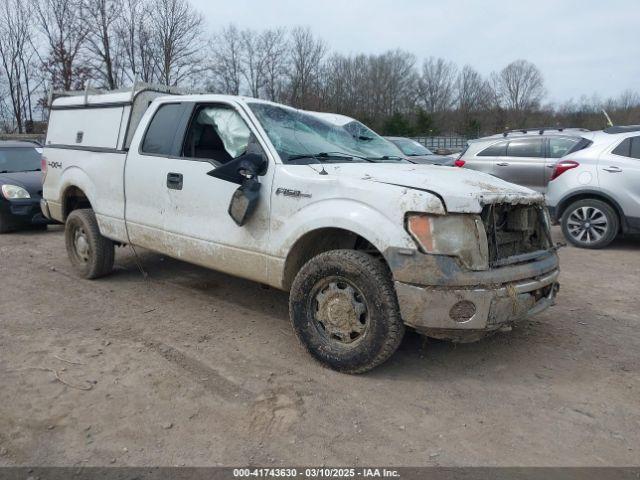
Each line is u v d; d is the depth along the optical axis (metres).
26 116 37.62
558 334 4.54
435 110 64.75
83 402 3.37
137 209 5.13
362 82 59.16
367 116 56.44
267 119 4.44
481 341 4.36
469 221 3.37
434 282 3.30
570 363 3.99
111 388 3.54
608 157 7.68
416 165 4.53
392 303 3.46
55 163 6.28
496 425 3.17
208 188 4.43
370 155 4.82
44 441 2.97
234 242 4.27
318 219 3.70
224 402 3.39
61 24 34.19
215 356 4.05
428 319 3.34
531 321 4.83
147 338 4.38
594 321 4.84
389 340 3.50
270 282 4.12
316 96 52.19
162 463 2.80
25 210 8.98
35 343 4.25
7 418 3.18
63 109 6.43
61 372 3.75
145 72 38.03
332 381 3.66
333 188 3.70
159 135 5.00
